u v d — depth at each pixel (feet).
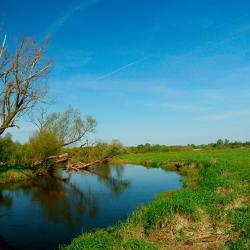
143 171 159.63
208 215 49.85
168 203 51.37
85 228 54.85
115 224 55.31
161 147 385.70
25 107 88.38
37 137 150.10
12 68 84.94
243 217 45.62
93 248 38.04
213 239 40.09
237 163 124.88
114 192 93.61
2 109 86.53
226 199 56.29
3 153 148.77
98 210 68.54
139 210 56.29
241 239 37.55
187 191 66.18
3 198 86.84
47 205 76.07
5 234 52.95
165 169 164.45
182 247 38.42
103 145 179.42
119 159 255.91
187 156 219.61
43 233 53.06
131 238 40.34
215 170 102.58
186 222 46.21
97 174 151.74
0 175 123.95
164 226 45.11
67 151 170.30
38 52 88.48
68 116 167.32
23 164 152.15
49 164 153.89
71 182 121.39
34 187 107.55
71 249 40.19
